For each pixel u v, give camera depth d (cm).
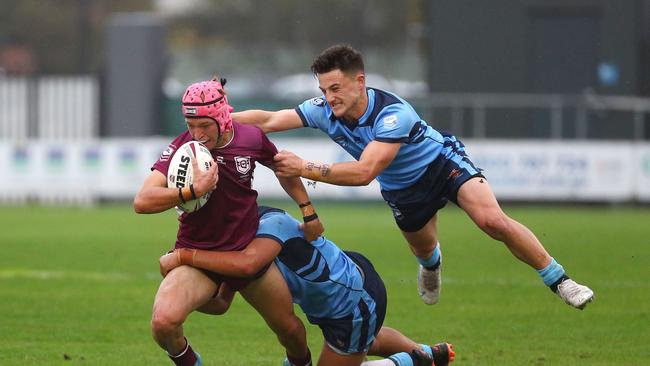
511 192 7556
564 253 5122
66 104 8456
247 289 2375
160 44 8631
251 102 8244
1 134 8462
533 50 8188
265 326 3419
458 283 4297
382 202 7950
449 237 5944
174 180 2273
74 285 4200
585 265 4738
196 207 2292
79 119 8450
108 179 7912
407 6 16988
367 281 2456
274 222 2388
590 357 2962
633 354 3002
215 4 17800
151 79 8475
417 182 2912
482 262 4912
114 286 4178
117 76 8450
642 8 8125
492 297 3969
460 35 8225
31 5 16212
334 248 2428
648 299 3900
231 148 2348
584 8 8125
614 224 6494
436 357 2655
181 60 14950
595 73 8169
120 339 3192
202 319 3531
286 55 15275
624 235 5869
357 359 2473
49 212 7481
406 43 16988
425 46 9431
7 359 2884
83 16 13325
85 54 13612
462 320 3528
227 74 14912
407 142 2841
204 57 15038
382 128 2678
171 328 2253
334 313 2412
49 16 16175
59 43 16150
